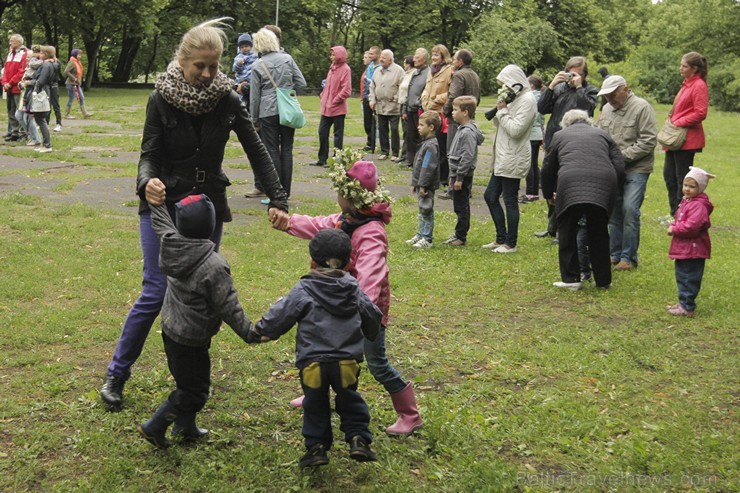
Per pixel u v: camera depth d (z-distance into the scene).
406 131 15.09
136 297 6.92
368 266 4.25
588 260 8.23
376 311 4.05
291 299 3.90
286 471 4.11
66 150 15.32
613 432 4.78
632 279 8.30
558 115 10.45
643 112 8.42
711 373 5.83
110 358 5.55
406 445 4.47
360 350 3.95
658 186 15.25
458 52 12.46
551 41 48.03
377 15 51.28
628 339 6.45
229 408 4.86
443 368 5.70
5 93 16.36
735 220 12.20
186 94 4.27
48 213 9.73
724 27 56.34
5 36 45.47
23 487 3.85
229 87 4.41
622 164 7.90
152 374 5.23
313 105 31.94
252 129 4.64
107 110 25.84
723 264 9.24
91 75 41.94
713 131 29.45
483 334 6.52
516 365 5.84
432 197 9.25
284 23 51.72
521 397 5.23
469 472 4.20
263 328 3.89
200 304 3.98
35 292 6.80
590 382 5.58
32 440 4.29
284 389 5.20
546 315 7.10
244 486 3.96
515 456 4.45
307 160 15.52
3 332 5.86
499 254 9.15
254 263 8.16
